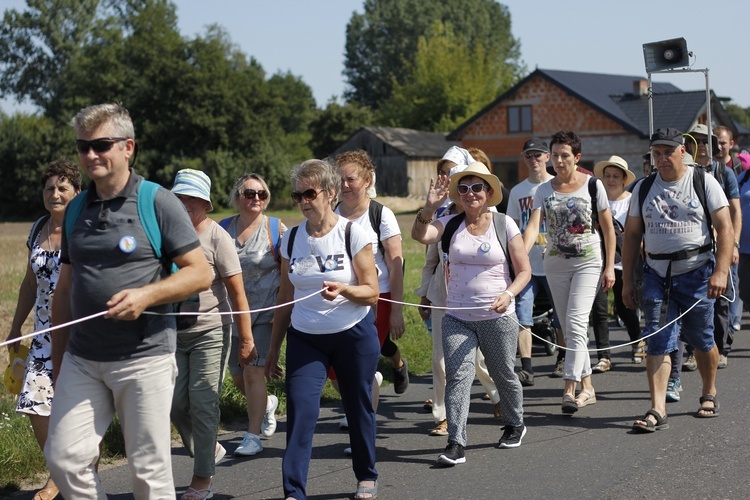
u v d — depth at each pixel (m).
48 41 86.69
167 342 4.12
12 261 23.17
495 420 7.17
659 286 6.75
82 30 86.69
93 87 60.75
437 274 6.86
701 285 6.74
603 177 9.61
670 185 6.77
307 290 5.19
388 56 107.38
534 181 8.42
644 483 5.41
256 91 60.47
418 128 75.25
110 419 4.13
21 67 87.00
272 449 6.49
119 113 4.02
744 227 9.65
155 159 58.62
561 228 7.35
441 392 6.79
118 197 4.02
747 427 6.61
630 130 45.16
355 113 77.88
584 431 6.70
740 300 10.05
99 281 3.97
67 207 4.13
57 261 5.28
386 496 5.34
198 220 5.50
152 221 4.02
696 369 8.84
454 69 74.56
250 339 5.46
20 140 60.41
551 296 7.58
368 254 5.19
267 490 5.55
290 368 5.12
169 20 77.19
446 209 7.19
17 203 61.19
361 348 5.13
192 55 60.16
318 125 78.25
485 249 6.00
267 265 6.36
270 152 59.47
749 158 10.61
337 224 5.23
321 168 5.17
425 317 7.27
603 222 7.43
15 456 5.85
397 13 107.31
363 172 6.46
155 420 4.07
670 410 7.23
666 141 6.64
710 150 9.10
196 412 5.34
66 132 60.47
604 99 47.84
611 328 11.75
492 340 6.09
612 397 7.82
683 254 6.70
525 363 8.33
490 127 50.97
